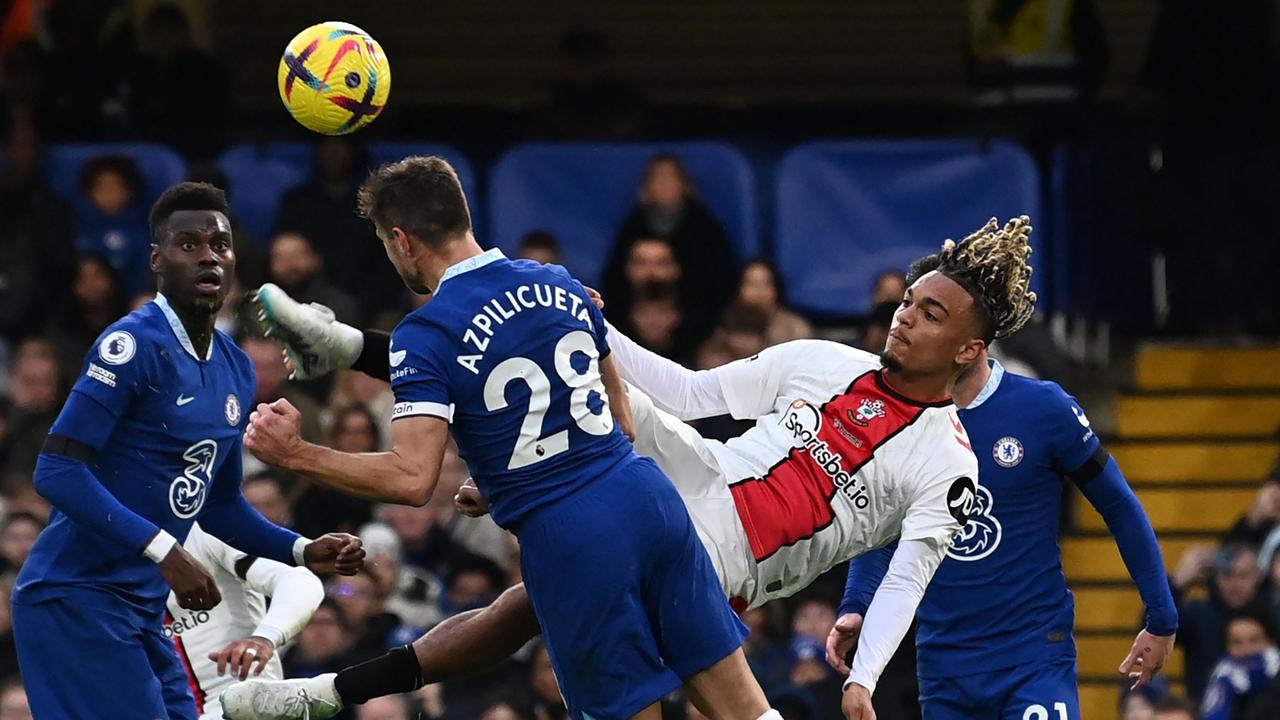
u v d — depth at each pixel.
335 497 29.19
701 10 44.34
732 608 18.50
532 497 16.67
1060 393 20.94
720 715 17.19
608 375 17.55
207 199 18.48
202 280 18.27
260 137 39.50
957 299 18.38
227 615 21.05
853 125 39.28
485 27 44.28
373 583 27.23
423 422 16.38
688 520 17.09
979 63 38.06
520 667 27.73
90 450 17.80
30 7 39.50
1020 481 20.75
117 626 18.44
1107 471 20.92
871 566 21.00
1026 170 35.91
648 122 37.62
